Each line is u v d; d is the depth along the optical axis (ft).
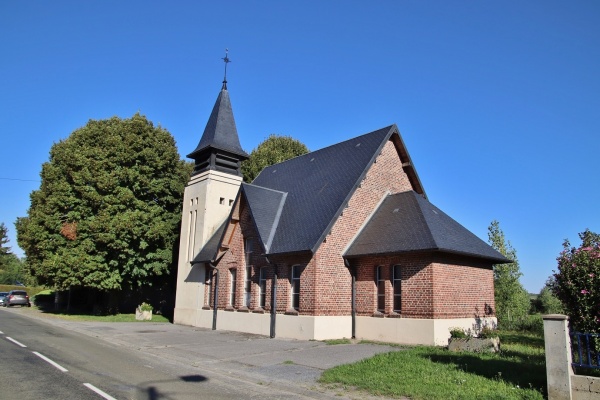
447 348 51.16
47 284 110.83
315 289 62.54
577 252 31.65
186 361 45.88
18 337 58.49
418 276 59.00
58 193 100.73
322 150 89.81
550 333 28.73
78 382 32.53
